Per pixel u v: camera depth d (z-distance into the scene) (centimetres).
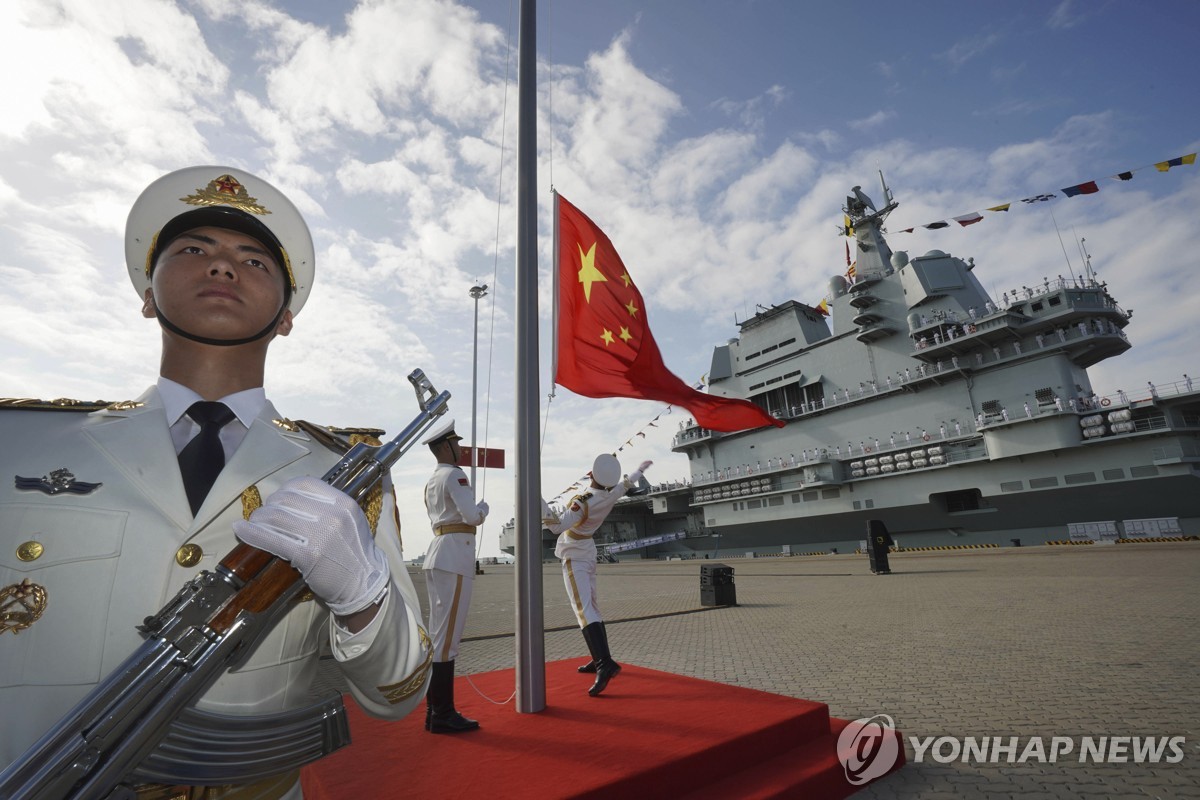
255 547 99
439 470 412
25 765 79
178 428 128
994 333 2861
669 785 288
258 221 145
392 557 131
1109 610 862
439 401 145
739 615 1035
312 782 298
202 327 131
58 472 104
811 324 3997
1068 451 2733
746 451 4125
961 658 602
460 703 434
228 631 96
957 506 3262
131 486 108
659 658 657
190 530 107
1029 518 2923
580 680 490
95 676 96
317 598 103
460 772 290
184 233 139
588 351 563
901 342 3319
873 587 1404
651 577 2530
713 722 347
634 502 5500
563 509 495
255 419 130
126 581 101
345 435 155
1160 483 2503
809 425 3734
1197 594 967
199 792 100
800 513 3716
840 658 623
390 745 335
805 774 311
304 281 162
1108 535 2655
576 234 575
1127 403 2573
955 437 3034
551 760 300
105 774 82
